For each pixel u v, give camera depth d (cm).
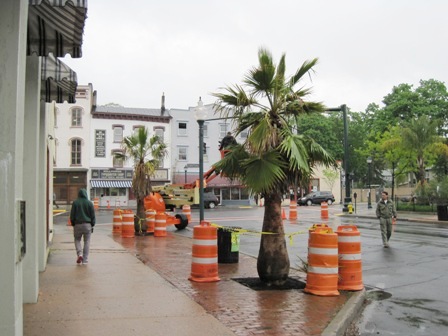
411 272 1120
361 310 763
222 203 5722
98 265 1097
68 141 5066
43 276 945
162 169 5431
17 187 401
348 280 846
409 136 3953
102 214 3625
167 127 5509
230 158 924
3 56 395
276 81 884
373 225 2530
